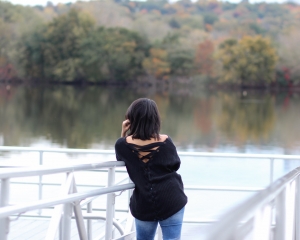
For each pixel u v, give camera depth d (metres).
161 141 2.87
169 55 66.06
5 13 66.69
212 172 13.36
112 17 69.19
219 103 54.53
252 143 31.84
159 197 2.79
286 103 55.44
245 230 1.67
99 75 66.44
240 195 8.12
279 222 2.73
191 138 33.84
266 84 65.00
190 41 66.81
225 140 33.03
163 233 2.86
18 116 43.59
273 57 64.25
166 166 2.82
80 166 2.78
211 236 1.23
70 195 2.69
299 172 3.29
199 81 65.88
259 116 45.81
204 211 6.77
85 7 69.44
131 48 66.12
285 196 2.79
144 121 2.84
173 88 66.25
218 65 65.44
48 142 30.67
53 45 66.12
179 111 48.31
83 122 41.00
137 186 2.83
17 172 2.38
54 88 64.94
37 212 5.78
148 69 66.44
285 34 66.75
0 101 52.72
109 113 47.12
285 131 37.53
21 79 66.88
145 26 68.25
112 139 32.22
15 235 4.81
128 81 66.88
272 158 5.06
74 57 66.12
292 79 64.62
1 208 2.24
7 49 66.25
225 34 68.75
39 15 67.94
